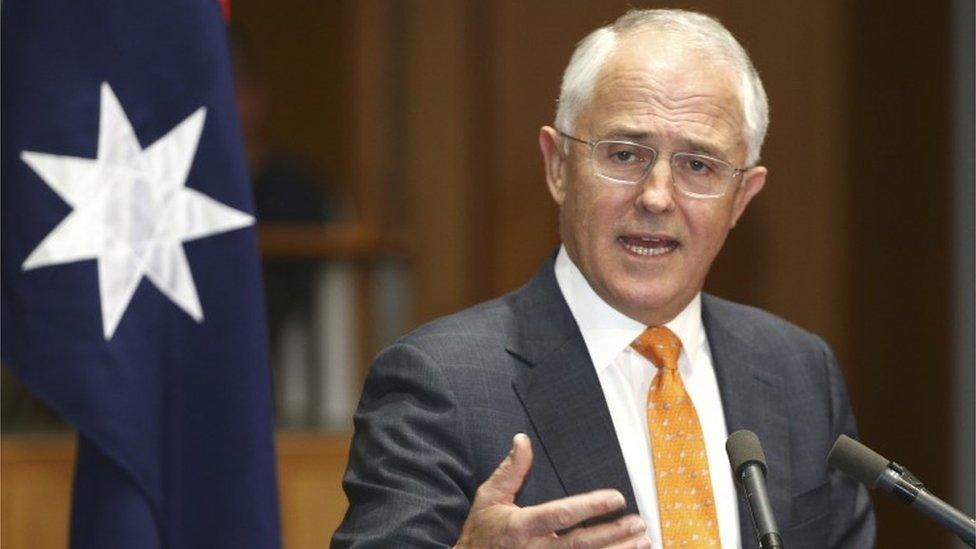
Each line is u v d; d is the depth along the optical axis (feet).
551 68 72.28
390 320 59.31
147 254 31.14
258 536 31.07
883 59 70.64
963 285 66.28
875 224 70.64
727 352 30.50
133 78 31.30
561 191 30.40
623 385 29.30
